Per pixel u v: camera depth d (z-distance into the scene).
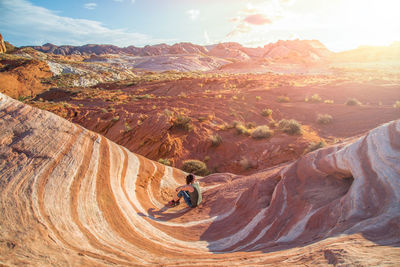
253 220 4.08
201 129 20.03
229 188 6.50
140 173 6.27
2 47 142.75
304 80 43.66
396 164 2.68
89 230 2.87
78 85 80.44
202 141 18.19
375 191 2.70
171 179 7.64
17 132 3.48
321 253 1.88
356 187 2.92
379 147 3.08
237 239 3.68
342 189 3.55
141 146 18.88
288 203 3.83
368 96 27.16
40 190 2.85
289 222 3.44
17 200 2.52
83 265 2.08
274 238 3.27
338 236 2.23
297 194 3.89
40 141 3.59
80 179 3.59
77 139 4.33
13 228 2.19
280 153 15.36
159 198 6.10
